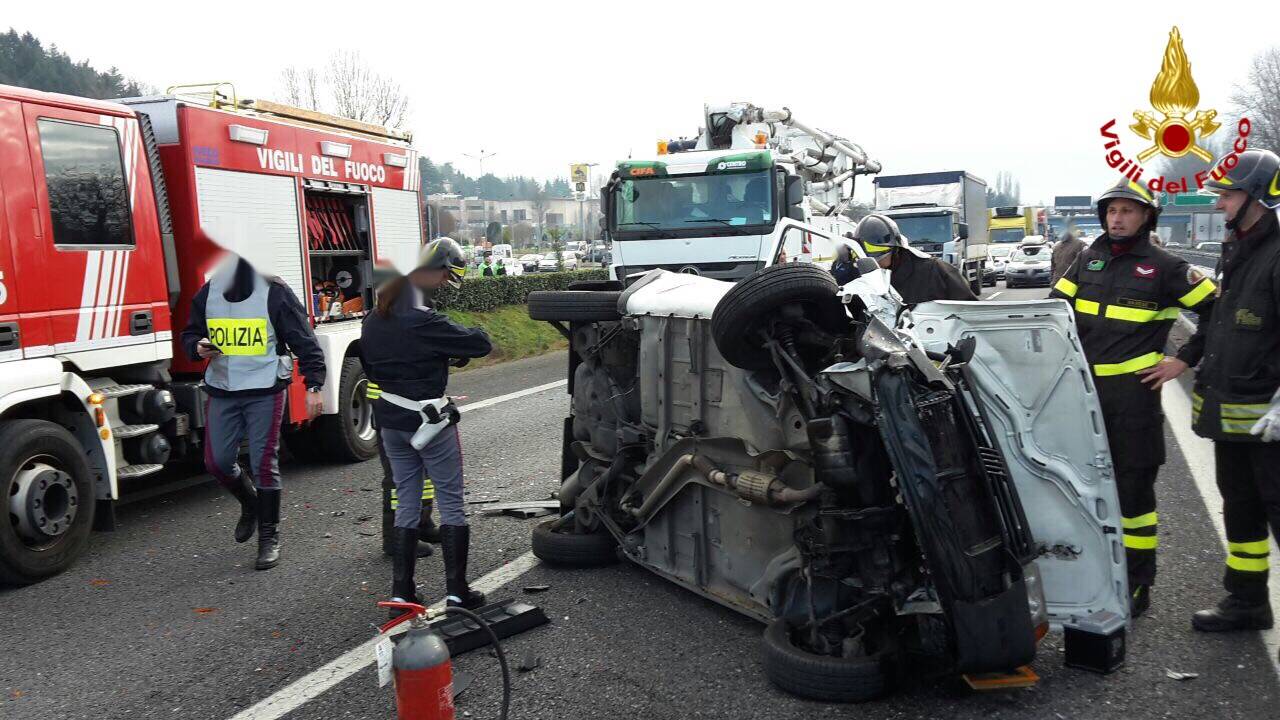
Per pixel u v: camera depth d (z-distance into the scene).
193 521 6.79
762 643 3.98
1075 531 3.98
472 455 8.62
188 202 6.98
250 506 5.93
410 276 4.69
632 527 5.36
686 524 4.87
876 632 3.96
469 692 3.99
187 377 7.15
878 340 3.65
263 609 5.06
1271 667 3.97
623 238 11.86
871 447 3.71
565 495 5.64
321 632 4.73
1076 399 3.92
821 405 3.79
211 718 3.87
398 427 4.76
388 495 5.88
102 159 6.20
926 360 3.63
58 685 4.20
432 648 3.29
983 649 3.53
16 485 5.37
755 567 4.46
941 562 3.51
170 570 5.73
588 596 5.02
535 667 4.18
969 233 26.22
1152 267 4.36
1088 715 3.62
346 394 8.51
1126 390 4.40
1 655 4.52
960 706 3.72
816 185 16.12
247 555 5.99
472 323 18.33
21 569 5.38
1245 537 4.30
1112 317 4.43
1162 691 3.80
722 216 11.58
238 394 5.70
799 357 4.06
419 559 5.82
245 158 7.54
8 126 5.53
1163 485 6.89
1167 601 4.73
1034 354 3.96
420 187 10.16
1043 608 3.76
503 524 6.47
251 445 5.75
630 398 5.33
